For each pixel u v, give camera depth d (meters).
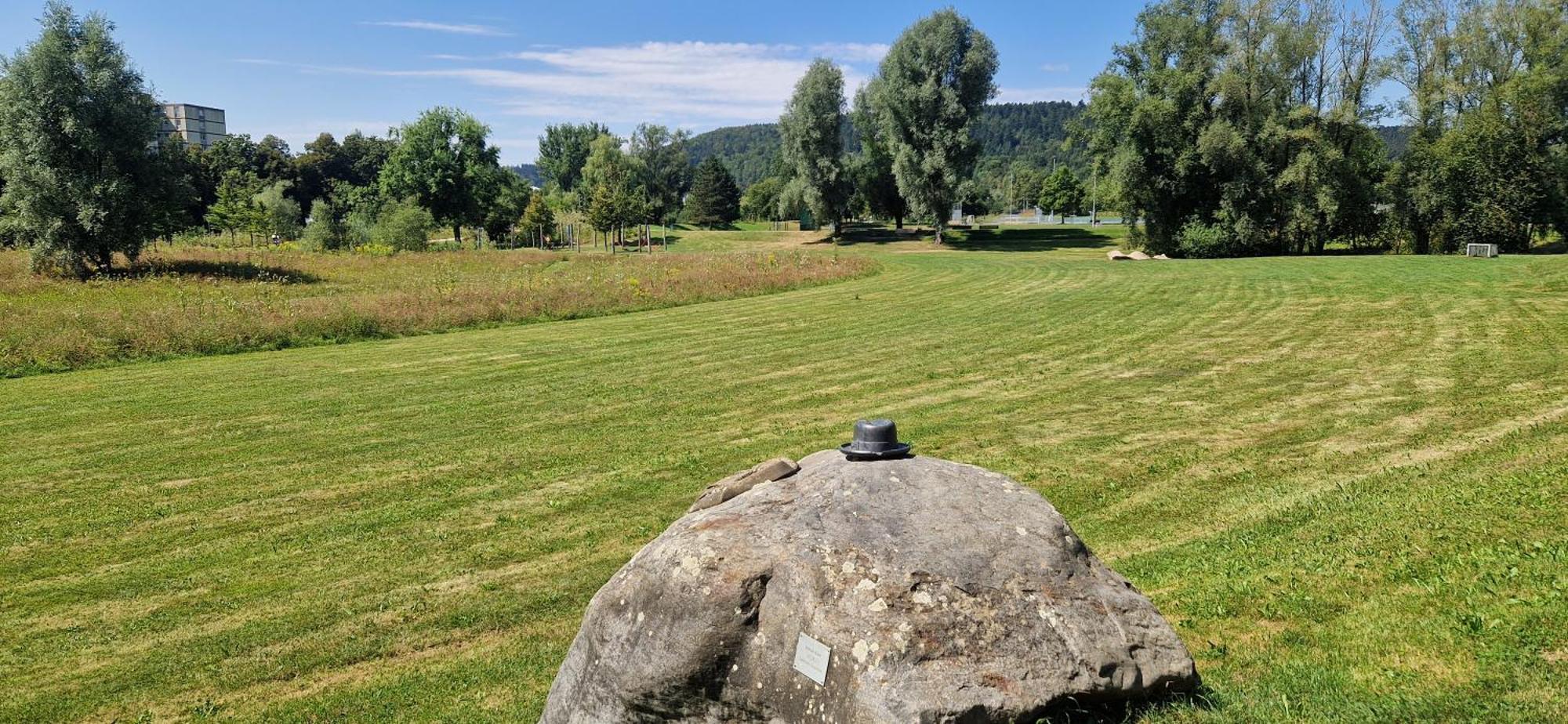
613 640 4.34
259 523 10.17
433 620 7.88
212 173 98.94
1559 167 46.97
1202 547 8.09
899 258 50.09
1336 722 4.20
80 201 38.78
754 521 4.46
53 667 7.25
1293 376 15.28
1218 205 54.66
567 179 138.75
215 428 14.28
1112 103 54.34
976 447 12.17
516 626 7.75
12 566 9.13
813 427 13.57
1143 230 59.19
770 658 3.99
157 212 42.22
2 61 38.53
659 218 111.50
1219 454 11.16
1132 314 23.38
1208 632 5.92
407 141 80.44
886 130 68.50
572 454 12.49
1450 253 49.75
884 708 3.62
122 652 7.46
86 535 9.89
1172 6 54.19
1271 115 51.66
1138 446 11.78
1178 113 52.81
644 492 10.92
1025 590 4.07
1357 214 53.38
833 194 79.06
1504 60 51.25
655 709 4.16
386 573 8.84
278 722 6.42
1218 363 16.80
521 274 39.31
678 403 15.42
